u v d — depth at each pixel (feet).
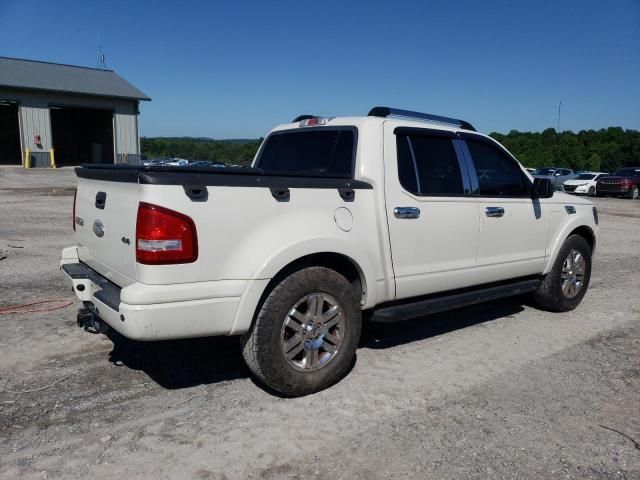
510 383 13.64
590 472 9.90
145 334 10.56
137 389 12.74
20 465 9.61
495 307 20.79
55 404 11.88
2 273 23.38
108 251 12.28
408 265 14.33
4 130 129.70
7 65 112.88
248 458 10.05
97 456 9.96
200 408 11.89
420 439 10.85
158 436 10.70
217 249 11.07
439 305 15.08
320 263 13.30
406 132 14.67
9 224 38.45
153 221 10.46
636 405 12.55
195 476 9.47
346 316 12.99
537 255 18.45
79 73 121.08
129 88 121.29
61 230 36.09
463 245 15.66
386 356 15.29
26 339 15.60
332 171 14.42
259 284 11.48
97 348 15.12
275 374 12.01
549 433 11.20
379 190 13.62
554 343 16.70
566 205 19.60
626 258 32.83
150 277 10.57
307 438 10.79
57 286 21.38
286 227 11.89
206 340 16.02
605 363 15.10
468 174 16.03
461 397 12.77
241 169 11.37
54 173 101.14
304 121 15.92
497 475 9.72
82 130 135.85
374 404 12.30
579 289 20.42
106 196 12.27
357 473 9.68
